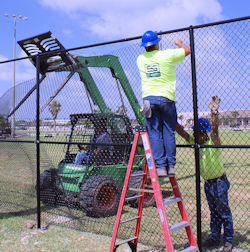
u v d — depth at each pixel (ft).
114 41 13.70
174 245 13.08
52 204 19.84
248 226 15.29
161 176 10.38
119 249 12.84
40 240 13.82
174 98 10.87
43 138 17.99
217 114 11.54
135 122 16.71
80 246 13.10
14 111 18.65
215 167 12.30
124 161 18.89
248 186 24.61
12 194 22.44
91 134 18.56
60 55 20.48
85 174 17.92
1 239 13.93
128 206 19.56
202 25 11.39
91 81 19.35
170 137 10.66
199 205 11.44
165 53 10.73
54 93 16.92
